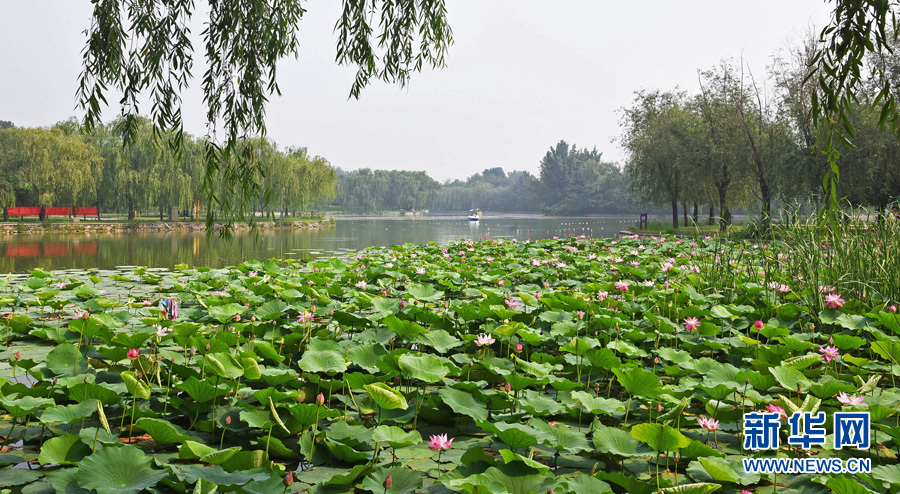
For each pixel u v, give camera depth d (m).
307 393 3.00
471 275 6.89
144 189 27.38
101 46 3.69
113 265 11.32
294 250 15.96
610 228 36.00
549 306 4.73
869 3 2.44
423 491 2.11
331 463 2.37
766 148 20.30
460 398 2.76
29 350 4.09
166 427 2.39
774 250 6.32
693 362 3.36
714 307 4.59
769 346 3.55
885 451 2.51
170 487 2.01
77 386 2.58
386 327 3.88
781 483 2.23
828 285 5.03
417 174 98.25
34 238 21.11
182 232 26.45
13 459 2.33
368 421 2.83
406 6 4.70
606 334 4.14
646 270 7.32
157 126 3.88
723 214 22.06
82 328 3.69
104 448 2.08
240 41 3.96
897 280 4.78
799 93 16.92
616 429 2.47
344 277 6.64
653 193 25.98
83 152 25.41
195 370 3.16
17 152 32.12
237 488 1.95
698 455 2.27
